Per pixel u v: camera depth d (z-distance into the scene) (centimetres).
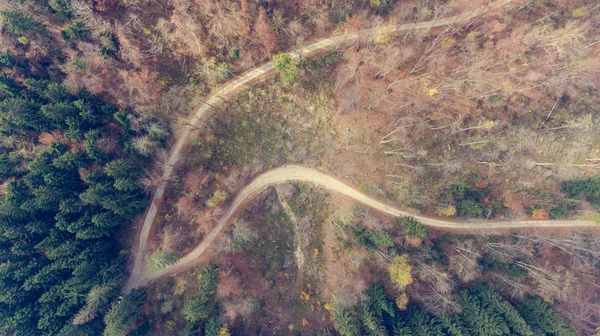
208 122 8169
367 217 8012
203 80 8081
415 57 8294
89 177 6869
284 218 8438
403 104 8325
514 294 7794
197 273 7994
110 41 7281
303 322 7950
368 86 8319
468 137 8381
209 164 8206
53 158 6881
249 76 8162
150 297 7850
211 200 7944
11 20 6450
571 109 8325
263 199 8369
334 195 8381
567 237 8312
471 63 8181
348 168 8375
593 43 8000
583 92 8300
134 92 7569
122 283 7712
